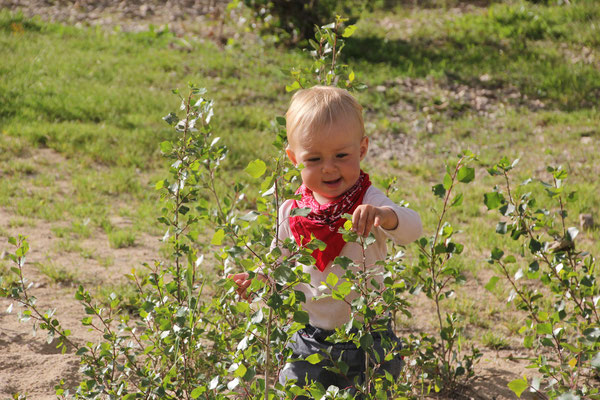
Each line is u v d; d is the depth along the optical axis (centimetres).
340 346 272
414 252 580
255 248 288
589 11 1573
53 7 1633
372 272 246
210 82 1160
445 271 343
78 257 555
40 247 572
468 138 999
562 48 1427
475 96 1180
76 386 346
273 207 273
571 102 1153
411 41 1477
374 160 912
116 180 759
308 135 254
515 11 1600
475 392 362
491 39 1479
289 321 272
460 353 415
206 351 346
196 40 1394
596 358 242
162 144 296
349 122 256
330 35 344
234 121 981
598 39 1436
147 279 328
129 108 992
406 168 882
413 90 1194
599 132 1005
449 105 1129
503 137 998
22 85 1038
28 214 651
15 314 439
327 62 338
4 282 486
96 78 1130
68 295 478
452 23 1587
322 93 262
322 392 230
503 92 1199
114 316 443
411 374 350
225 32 1467
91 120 955
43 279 503
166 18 1603
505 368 393
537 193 753
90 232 616
